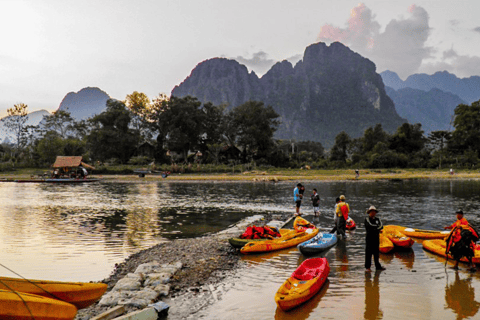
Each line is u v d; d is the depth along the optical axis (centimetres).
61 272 1091
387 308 795
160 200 3139
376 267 1086
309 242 1353
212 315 776
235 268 1129
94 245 1441
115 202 2983
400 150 11338
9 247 1398
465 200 2953
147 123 11612
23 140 11944
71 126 13000
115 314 753
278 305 781
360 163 10156
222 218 2158
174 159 10625
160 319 757
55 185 5041
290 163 10519
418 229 1636
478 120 11006
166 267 1092
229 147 10506
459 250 1062
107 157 10431
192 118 10738
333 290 913
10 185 5028
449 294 873
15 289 710
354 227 1769
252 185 4912
